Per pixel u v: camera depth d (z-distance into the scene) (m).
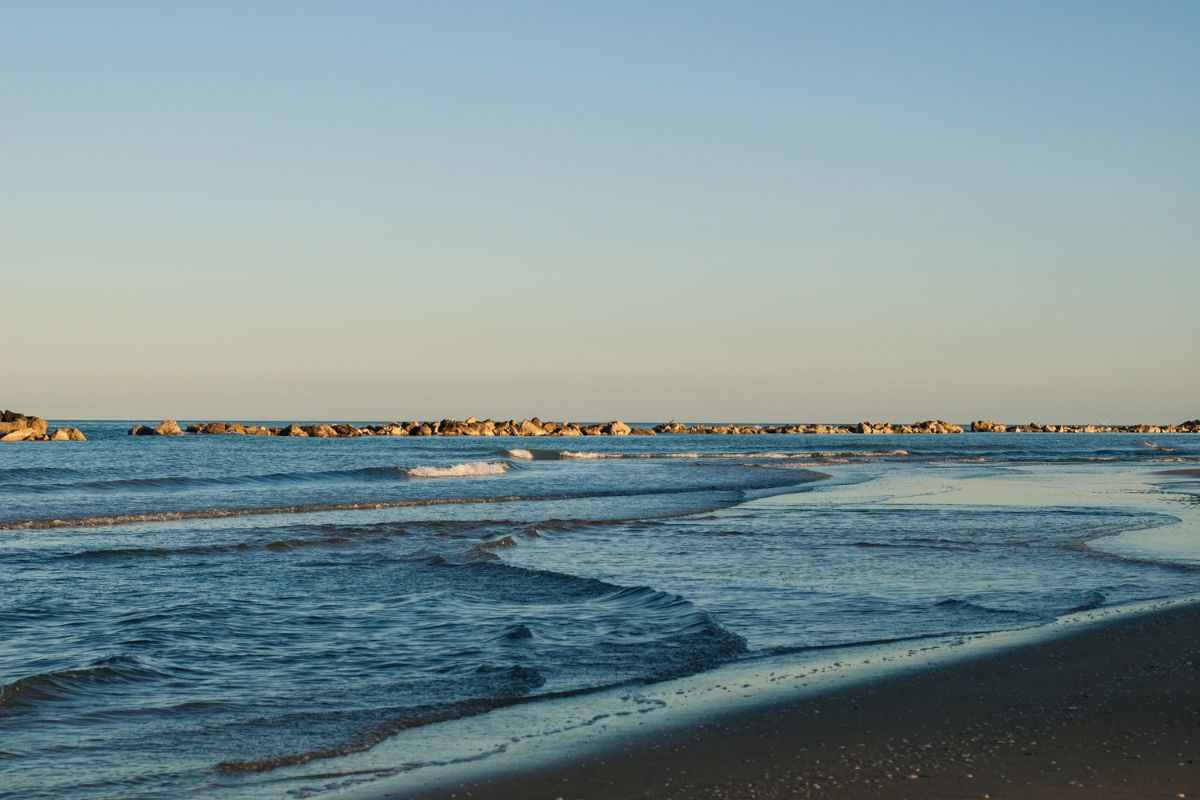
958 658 11.29
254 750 8.38
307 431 145.25
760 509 32.56
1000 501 35.88
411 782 7.48
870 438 187.62
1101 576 17.84
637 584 16.86
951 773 7.38
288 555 20.67
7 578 17.41
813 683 10.26
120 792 7.42
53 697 9.91
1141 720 8.72
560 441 139.88
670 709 9.39
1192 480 50.00
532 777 7.51
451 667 11.35
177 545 22.14
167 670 11.14
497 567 18.64
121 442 109.62
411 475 51.66
